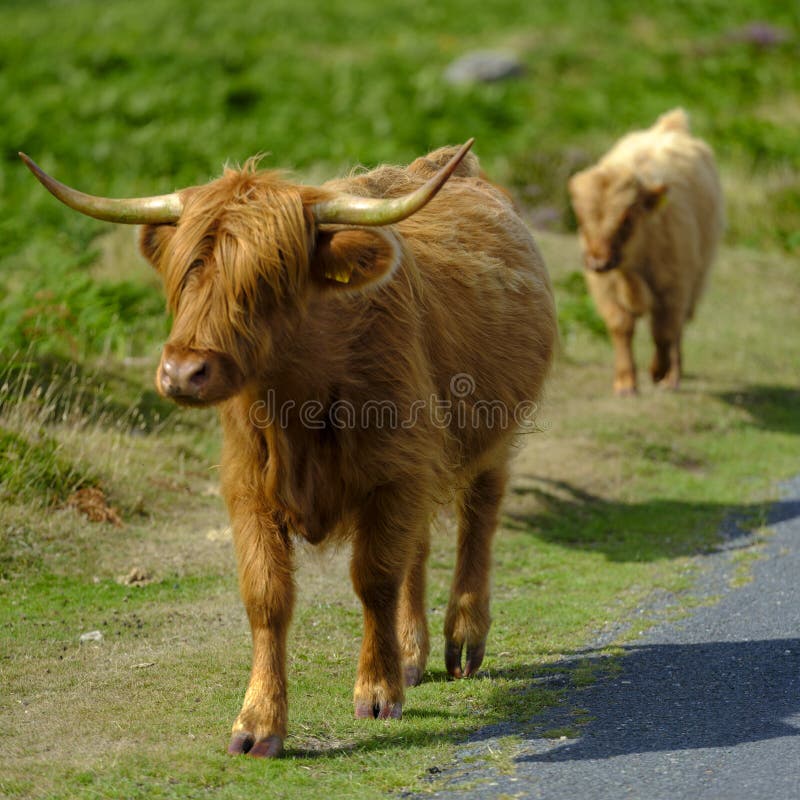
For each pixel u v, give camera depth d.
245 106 38.34
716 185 21.55
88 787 6.85
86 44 45.66
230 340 6.68
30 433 13.06
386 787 6.93
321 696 8.60
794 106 40.31
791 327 23.23
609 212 17.73
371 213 6.83
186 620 10.18
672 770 7.04
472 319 8.96
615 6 52.72
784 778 6.82
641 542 13.21
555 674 9.20
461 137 35.00
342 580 11.57
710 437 17.31
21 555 11.30
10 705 8.31
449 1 55.00
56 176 29.61
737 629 10.05
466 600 9.38
